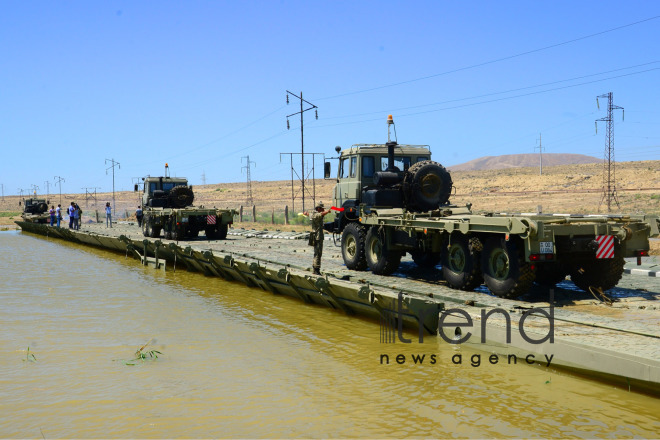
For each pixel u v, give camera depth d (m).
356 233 13.22
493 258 9.58
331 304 10.95
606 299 9.06
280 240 23.84
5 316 10.45
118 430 5.27
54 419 5.55
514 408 5.63
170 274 16.83
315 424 5.36
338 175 14.61
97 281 15.23
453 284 10.42
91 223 46.00
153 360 7.55
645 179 79.31
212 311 10.92
